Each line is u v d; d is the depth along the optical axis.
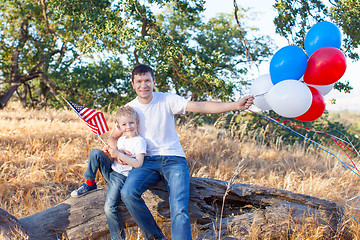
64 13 10.66
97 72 19.08
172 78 13.34
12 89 19.84
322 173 7.25
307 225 3.57
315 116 3.55
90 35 10.50
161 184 3.78
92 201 3.63
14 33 19.91
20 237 3.15
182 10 12.01
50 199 4.98
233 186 3.94
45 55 20.34
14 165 5.85
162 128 3.57
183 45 11.55
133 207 3.26
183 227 3.05
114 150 3.46
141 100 3.62
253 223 3.46
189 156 7.32
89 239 3.53
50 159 6.25
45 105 22.00
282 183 6.26
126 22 10.28
